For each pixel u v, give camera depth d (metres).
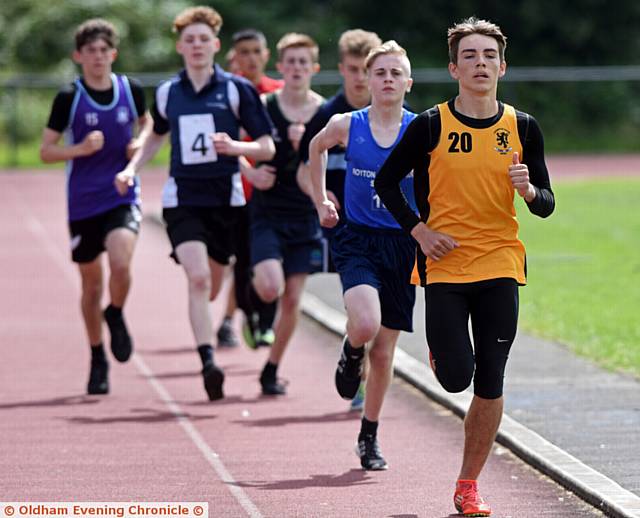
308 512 15.95
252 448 19.53
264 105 23.62
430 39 99.06
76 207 23.67
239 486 17.25
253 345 27.00
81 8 98.06
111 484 17.36
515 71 90.31
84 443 19.86
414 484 17.42
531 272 37.97
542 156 15.66
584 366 25.00
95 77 23.66
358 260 18.08
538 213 15.44
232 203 22.97
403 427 21.03
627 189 62.31
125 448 19.52
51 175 75.38
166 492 16.92
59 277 40.06
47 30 96.75
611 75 83.44
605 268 38.53
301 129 23.09
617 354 25.77
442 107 15.52
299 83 23.56
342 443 19.91
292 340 29.78
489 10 97.88
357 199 18.19
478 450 15.70
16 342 29.66
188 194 22.73
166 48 98.25
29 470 18.14
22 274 40.69
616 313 30.81
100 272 24.00
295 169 23.39
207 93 22.83
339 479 17.67
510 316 15.47
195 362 27.25
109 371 26.03
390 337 18.17
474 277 15.45
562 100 95.31
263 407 22.66
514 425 19.84
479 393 15.52
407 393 23.66
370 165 18.05
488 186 15.41
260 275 23.09
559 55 98.62
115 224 23.47
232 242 23.66
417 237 15.48
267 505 16.30
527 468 18.11
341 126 18.25
